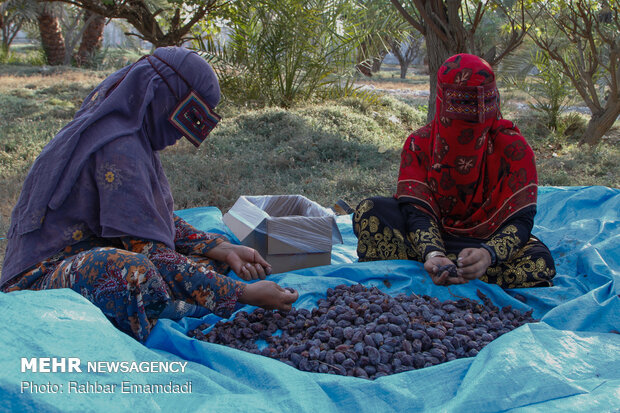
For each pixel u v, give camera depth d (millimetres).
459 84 2547
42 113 9164
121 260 1906
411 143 2910
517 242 2588
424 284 2619
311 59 9781
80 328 1534
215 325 2225
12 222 2129
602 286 2473
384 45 10359
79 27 20938
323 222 2912
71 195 2064
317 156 6559
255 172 5820
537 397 1602
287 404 1523
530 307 2527
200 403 1500
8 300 1556
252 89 9984
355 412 1597
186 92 2176
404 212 2873
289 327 2201
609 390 1630
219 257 2523
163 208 2203
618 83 7996
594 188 3863
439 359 1955
